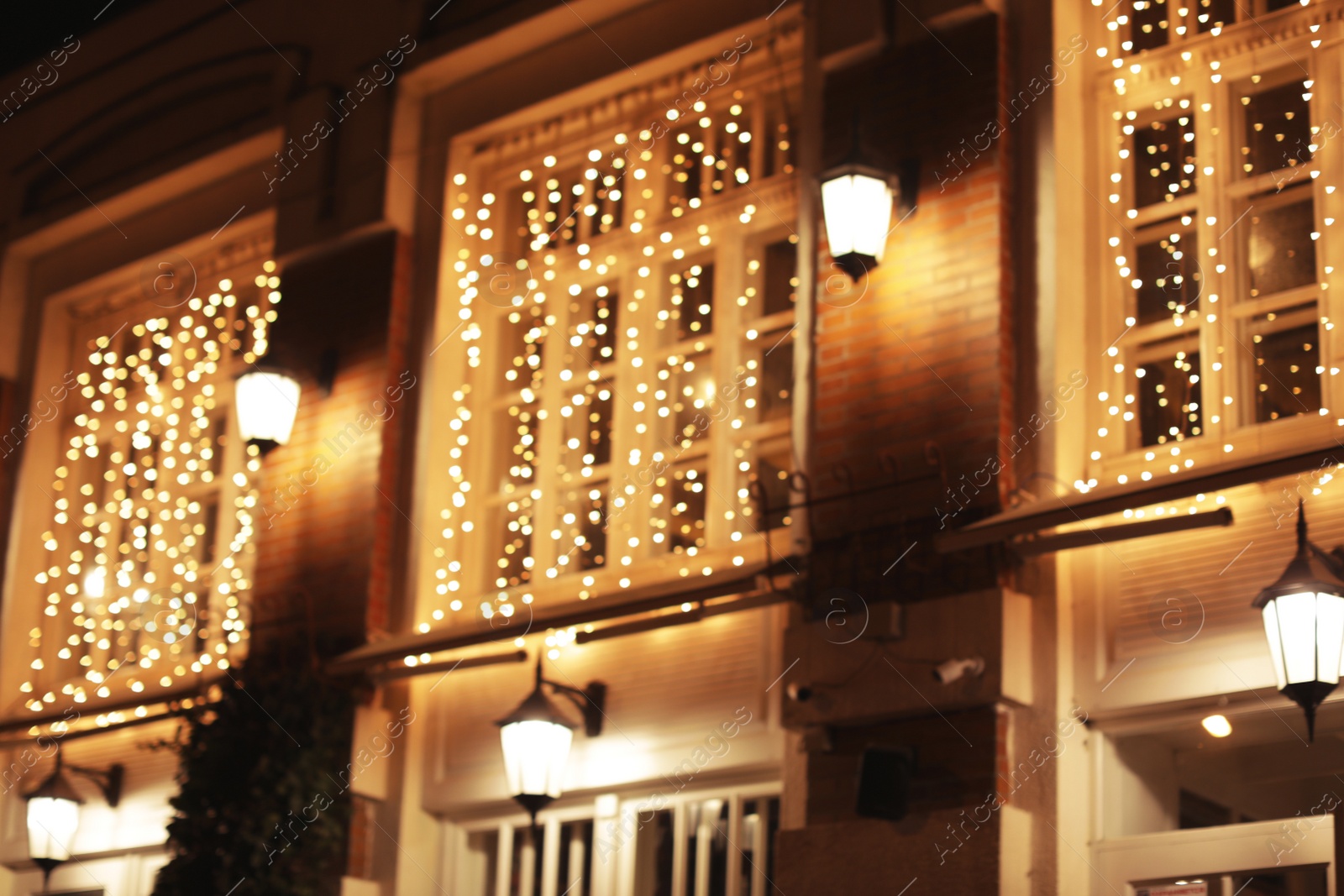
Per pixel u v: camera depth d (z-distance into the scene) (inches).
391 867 296.4
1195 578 230.2
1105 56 269.3
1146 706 227.8
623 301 314.3
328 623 317.7
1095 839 228.2
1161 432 247.9
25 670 386.6
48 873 331.6
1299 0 251.6
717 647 276.4
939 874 224.2
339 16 368.8
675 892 267.7
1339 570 204.1
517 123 337.1
